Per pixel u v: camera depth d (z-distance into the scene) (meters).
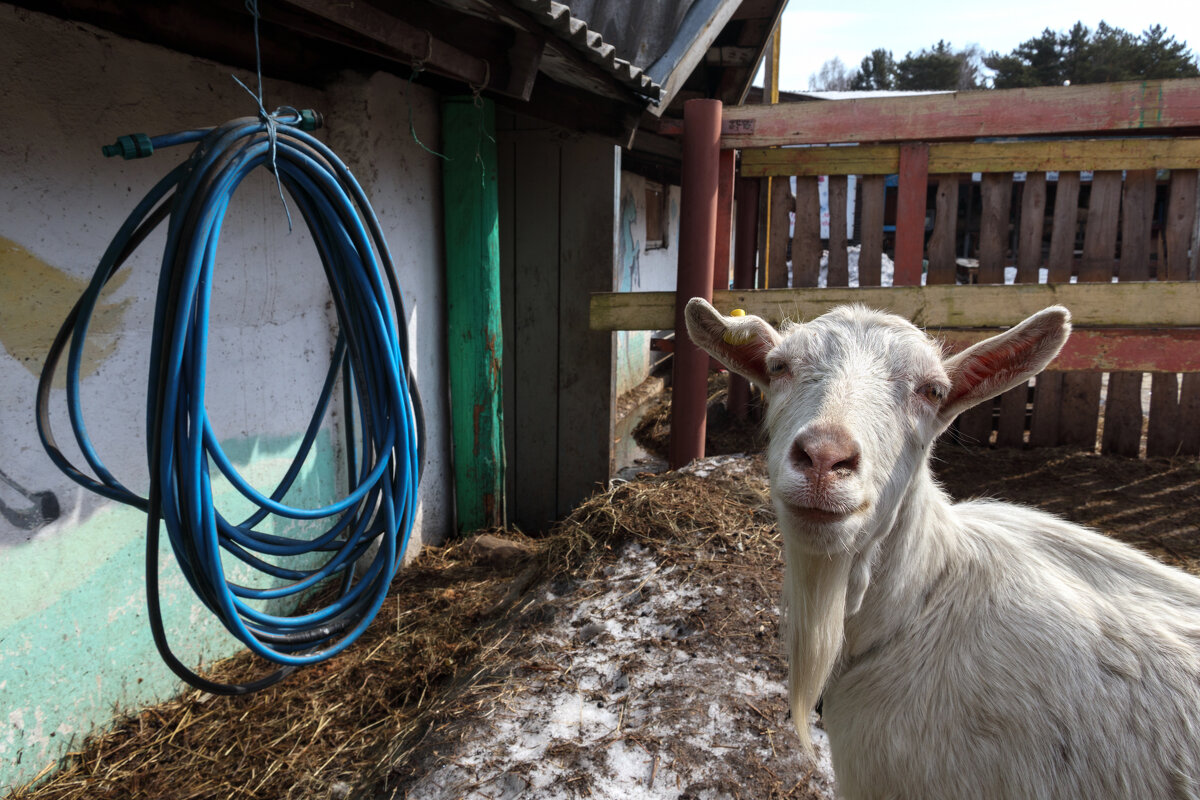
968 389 1.77
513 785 2.13
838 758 1.81
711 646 2.66
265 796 2.48
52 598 2.43
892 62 59.06
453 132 4.20
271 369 3.28
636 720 2.36
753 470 4.02
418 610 3.61
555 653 2.71
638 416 7.34
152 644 2.81
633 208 7.68
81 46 2.38
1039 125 4.26
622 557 3.23
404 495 2.42
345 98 3.54
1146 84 4.07
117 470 2.61
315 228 2.22
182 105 2.77
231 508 3.11
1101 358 4.10
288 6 2.54
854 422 1.54
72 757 2.54
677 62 4.89
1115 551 1.80
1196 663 1.54
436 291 4.34
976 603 1.68
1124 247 4.87
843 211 5.12
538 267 4.87
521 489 5.17
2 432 2.23
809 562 1.65
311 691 3.00
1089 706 1.52
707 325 1.98
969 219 15.23
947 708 1.62
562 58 3.41
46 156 2.30
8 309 2.22
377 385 2.37
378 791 2.23
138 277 2.64
